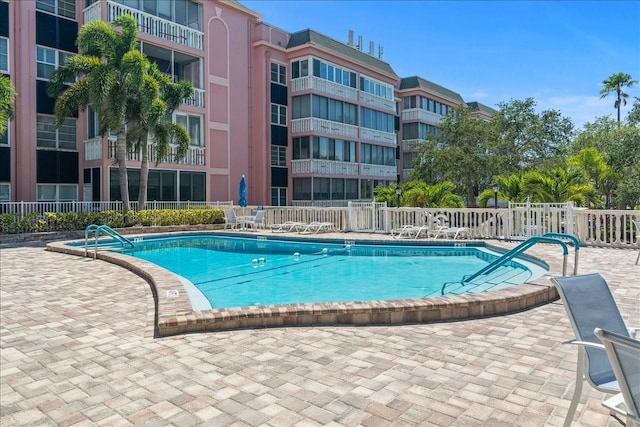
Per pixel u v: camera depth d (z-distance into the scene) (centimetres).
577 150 3134
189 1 2339
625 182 2295
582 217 1327
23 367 423
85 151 2067
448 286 923
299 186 2912
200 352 459
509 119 2922
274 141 2808
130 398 356
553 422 312
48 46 1955
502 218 1484
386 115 3594
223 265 1208
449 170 2741
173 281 761
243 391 366
